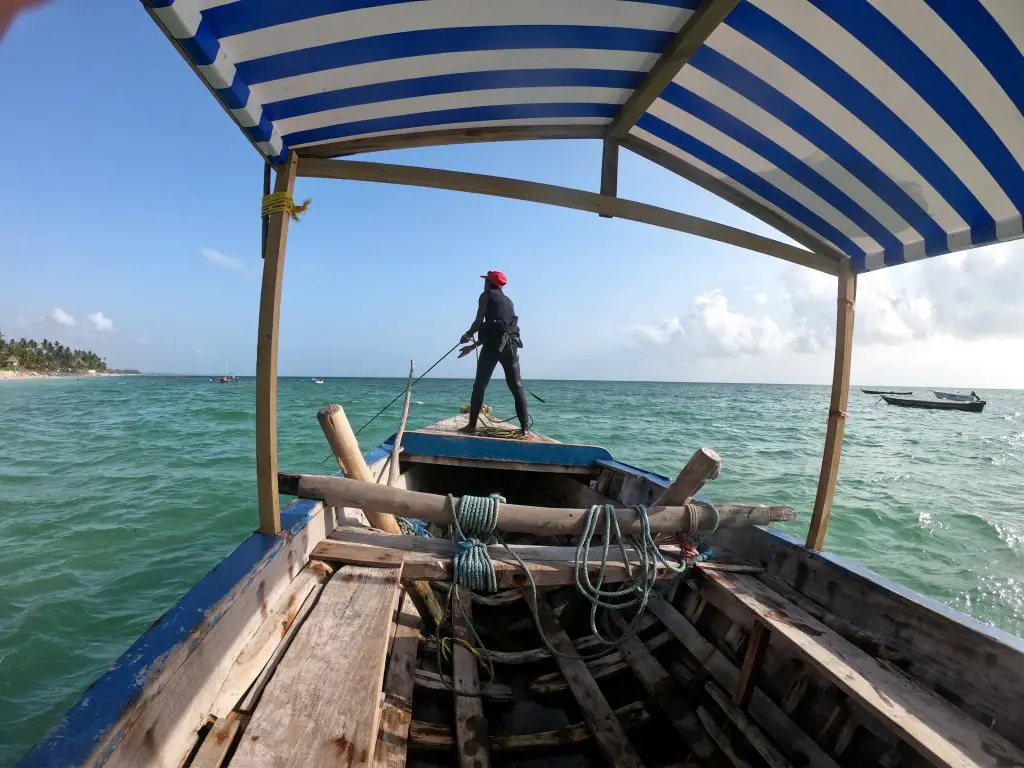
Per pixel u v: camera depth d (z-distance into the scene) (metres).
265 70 2.22
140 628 5.54
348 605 2.67
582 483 6.09
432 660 3.56
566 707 3.39
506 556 3.25
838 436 3.30
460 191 2.94
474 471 7.24
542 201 3.01
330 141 2.80
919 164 2.60
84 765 1.39
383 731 2.60
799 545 3.26
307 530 3.12
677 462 14.02
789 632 2.54
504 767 2.92
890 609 2.61
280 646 2.47
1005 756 1.84
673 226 3.18
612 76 2.62
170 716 1.81
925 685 2.33
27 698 4.54
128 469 11.94
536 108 2.86
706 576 3.24
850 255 3.44
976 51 2.01
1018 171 2.40
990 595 6.65
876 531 8.71
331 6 1.97
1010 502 10.43
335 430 3.63
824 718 2.62
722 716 2.97
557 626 4.00
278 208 2.72
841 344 3.40
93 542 7.62
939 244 2.97
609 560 3.26
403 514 3.30
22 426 19.64
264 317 2.74
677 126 2.94
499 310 6.56
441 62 2.39
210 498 9.62
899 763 2.27
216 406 29.98
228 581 2.34
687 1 2.12
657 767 2.80
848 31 2.12
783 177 3.06
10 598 6.02
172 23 1.81
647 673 3.31
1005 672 2.12
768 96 2.57
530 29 2.24
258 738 1.83
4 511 8.86
